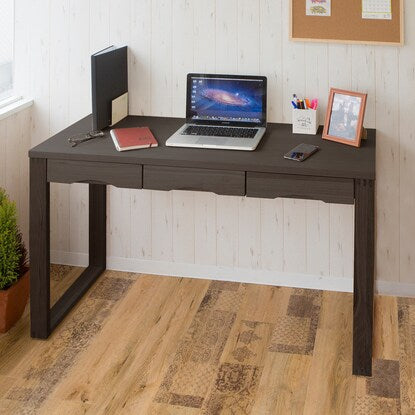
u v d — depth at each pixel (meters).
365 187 2.89
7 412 2.81
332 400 2.89
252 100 3.43
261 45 3.52
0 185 3.63
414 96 3.44
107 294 3.68
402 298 3.66
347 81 3.48
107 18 3.64
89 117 3.65
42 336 3.28
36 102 3.82
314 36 3.45
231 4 3.50
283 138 3.32
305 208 3.66
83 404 2.86
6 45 3.78
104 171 3.10
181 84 3.63
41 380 3.00
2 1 3.72
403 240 3.62
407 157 3.52
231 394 2.92
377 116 3.49
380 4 3.36
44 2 3.69
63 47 3.72
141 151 3.12
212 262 3.83
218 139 3.23
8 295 3.28
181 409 2.83
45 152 3.11
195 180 3.04
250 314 3.51
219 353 3.20
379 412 2.82
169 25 3.58
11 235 3.28
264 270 3.78
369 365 3.02
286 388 2.96
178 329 3.38
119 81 3.55
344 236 3.66
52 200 3.92
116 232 3.89
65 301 3.55
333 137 3.26
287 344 3.27
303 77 3.52
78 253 3.97
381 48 3.42
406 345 3.25
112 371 3.07
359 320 2.99
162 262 3.88
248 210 3.72
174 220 3.81
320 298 3.66
